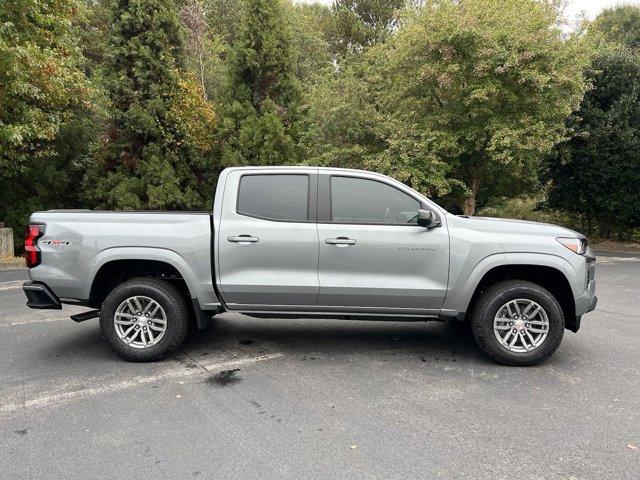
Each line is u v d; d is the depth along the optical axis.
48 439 3.16
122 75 16.34
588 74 15.39
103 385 4.05
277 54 18.05
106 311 4.54
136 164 16.59
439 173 13.02
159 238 4.52
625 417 3.52
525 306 4.53
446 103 14.07
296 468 2.84
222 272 4.55
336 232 4.52
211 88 21.06
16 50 9.45
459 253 4.46
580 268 4.45
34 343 5.18
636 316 6.63
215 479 2.72
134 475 2.76
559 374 4.37
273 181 4.69
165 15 16.67
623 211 16.33
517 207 20.55
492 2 13.22
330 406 3.68
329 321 6.23
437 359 4.77
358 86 14.52
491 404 3.73
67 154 17.47
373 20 27.88
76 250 4.51
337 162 14.45
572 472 2.81
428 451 3.03
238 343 5.25
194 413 3.54
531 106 13.05
